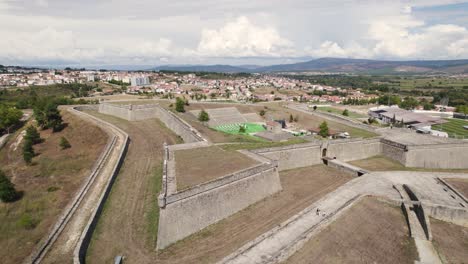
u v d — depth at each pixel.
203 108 118.62
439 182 50.59
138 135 74.94
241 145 58.94
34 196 45.62
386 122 109.81
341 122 97.00
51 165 60.06
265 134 87.31
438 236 35.50
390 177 52.78
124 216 37.09
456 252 32.66
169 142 69.19
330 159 62.91
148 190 43.59
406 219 38.19
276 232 33.19
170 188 35.91
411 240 33.97
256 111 122.69
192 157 49.62
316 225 33.47
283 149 58.75
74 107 109.56
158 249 31.78
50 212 39.66
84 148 69.62
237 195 41.16
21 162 65.25
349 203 39.53
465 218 38.66
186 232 34.59
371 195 43.50
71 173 54.06
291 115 108.69
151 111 97.38
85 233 32.03
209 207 37.31
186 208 34.72
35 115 97.44
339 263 29.03
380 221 37.22
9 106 113.94
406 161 62.41
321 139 71.88
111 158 56.31
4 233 35.19
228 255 29.42
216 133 73.88
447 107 149.50
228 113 116.81
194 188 35.62
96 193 42.41
